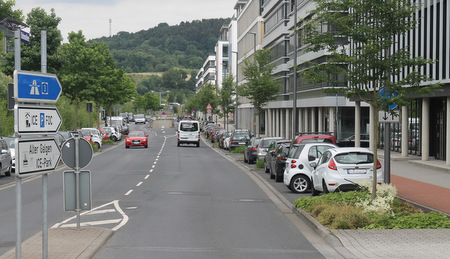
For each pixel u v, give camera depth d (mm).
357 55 14383
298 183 19500
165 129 110812
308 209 14359
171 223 13148
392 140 38781
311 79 14672
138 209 15445
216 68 153500
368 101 14320
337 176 16094
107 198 17953
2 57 42312
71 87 48875
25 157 7359
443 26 26547
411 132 35188
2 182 23703
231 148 46938
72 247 9945
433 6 27547
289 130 63219
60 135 35188
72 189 10516
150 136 84562
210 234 11789
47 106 7734
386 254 9531
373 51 13773
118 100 77125
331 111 48562
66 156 10469
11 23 24203
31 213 14641
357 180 16031
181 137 57938
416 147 34469
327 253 9930
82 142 10531
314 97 51344
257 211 15391
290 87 60281
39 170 7602
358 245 10312
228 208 15922
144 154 44625
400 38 31219
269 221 13656
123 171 28969
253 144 34250
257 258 9500
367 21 14508
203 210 15438
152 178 25203
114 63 69500
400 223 12148
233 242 10930
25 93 7352
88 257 9188
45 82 7715
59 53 42844
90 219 13664
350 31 14234
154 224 12984
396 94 14312
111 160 37469
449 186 20344
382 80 14508
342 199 14469
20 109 7250
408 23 14453
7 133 42531
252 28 84875
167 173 27922
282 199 18031
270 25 69375
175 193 19500
